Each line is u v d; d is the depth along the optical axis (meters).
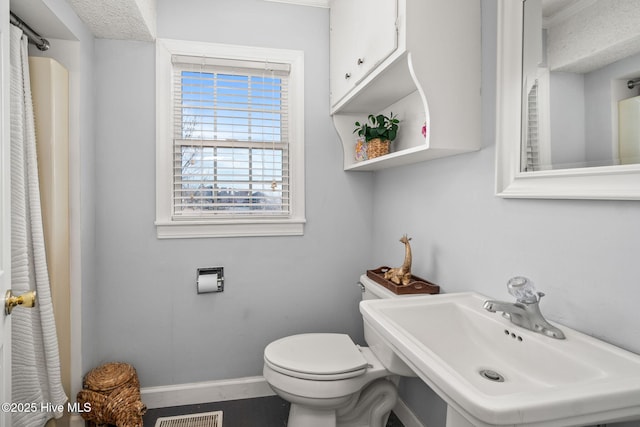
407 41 1.21
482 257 1.27
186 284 1.96
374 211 2.21
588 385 0.65
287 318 2.11
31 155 1.39
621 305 0.81
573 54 0.91
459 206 1.40
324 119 2.13
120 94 1.85
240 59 1.99
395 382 1.61
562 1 0.94
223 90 2.01
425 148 1.25
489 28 1.23
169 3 1.90
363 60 1.58
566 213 0.94
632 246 0.79
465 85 1.26
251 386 2.04
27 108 1.38
